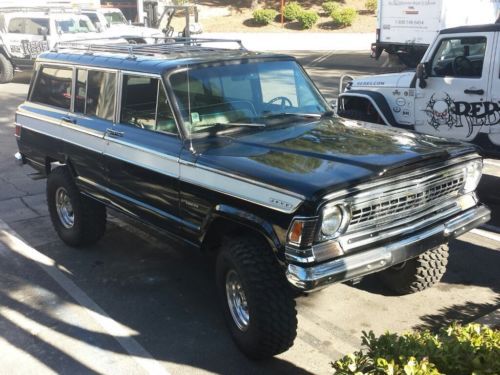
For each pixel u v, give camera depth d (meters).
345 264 3.38
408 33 18.09
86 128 5.20
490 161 8.91
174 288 4.98
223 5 38.72
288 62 5.10
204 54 4.96
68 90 5.65
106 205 5.15
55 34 17.20
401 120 7.93
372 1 34.59
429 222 3.85
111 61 5.06
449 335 2.76
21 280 5.18
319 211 3.24
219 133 4.30
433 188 3.86
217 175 3.81
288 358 3.92
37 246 5.98
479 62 6.94
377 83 8.18
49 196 5.91
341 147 3.93
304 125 4.56
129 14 25.28
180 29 32.28
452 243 5.86
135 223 6.52
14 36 17.89
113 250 5.82
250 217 3.59
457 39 7.09
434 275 4.54
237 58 4.79
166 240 6.05
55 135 5.69
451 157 3.92
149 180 4.47
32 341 4.20
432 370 2.37
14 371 3.85
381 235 3.58
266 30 33.47
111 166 4.90
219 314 4.53
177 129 4.27
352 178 3.38
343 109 8.59
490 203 7.07
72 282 5.12
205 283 5.07
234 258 3.69
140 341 4.18
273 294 3.56
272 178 3.47
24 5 19.12
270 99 4.77
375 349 2.65
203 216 4.00
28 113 6.20
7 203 7.47
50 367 3.89
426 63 7.41
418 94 7.62
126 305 4.70
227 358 3.93
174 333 4.27
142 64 4.67
